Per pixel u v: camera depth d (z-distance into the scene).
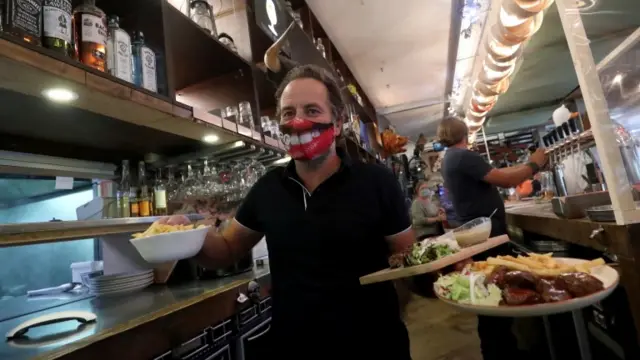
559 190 2.59
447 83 4.60
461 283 0.80
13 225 1.03
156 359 1.03
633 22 1.46
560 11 1.14
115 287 1.51
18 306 1.41
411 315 3.12
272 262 0.98
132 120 1.36
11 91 1.05
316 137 0.95
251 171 2.11
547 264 0.85
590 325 1.22
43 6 0.95
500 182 1.91
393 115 5.70
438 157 6.05
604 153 1.00
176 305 1.17
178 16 1.50
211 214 1.86
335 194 0.94
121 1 1.39
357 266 0.90
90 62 1.07
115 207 1.70
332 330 0.87
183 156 2.01
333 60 3.64
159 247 0.82
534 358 1.90
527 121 4.52
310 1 2.81
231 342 1.35
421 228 4.55
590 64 1.07
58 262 1.74
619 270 0.99
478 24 2.67
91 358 0.87
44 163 1.53
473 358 2.23
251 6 2.13
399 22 3.15
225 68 2.01
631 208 0.95
